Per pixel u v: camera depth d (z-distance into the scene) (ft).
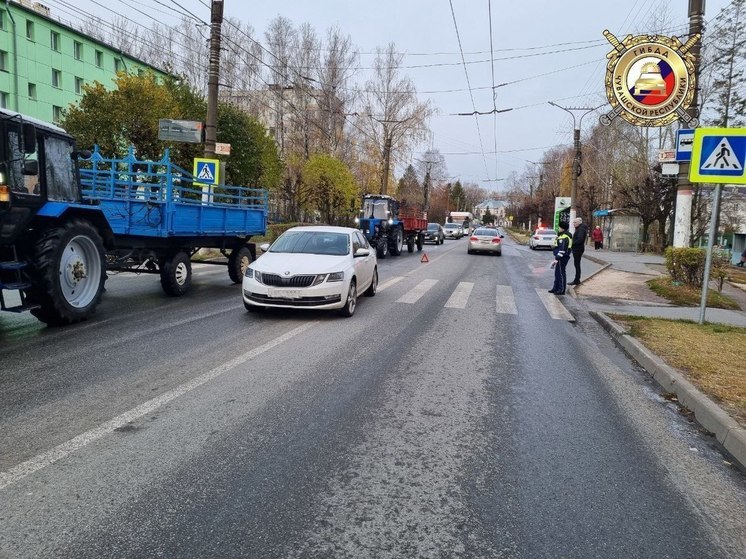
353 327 27.84
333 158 126.52
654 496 11.62
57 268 24.63
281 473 11.91
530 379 20.07
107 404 15.61
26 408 15.12
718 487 12.21
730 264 100.27
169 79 77.00
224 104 81.82
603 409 17.15
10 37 126.00
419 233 106.11
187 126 51.34
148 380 17.89
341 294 29.40
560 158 237.86
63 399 15.90
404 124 141.79
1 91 124.77
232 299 35.68
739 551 9.71
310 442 13.58
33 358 20.12
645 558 9.39
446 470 12.39
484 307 36.78
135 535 9.46
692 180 28.91
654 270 70.28
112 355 20.83
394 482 11.72
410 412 16.01
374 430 14.53
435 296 40.98
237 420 14.76
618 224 127.13
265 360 20.86
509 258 92.43
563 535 9.98
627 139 122.62
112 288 39.19
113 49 156.97
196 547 9.19
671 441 14.82
